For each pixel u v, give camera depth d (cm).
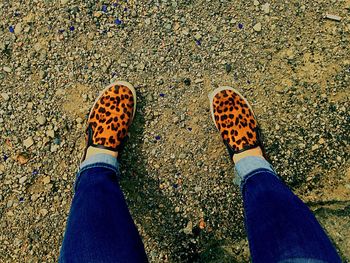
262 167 158
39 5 183
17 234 180
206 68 182
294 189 180
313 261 128
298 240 130
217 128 179
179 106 181
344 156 179
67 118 182
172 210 180
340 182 179
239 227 179
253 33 182
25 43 182
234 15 182
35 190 181
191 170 180
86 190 149
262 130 181
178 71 181
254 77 181
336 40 181
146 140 181
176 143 181
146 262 145
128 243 139
